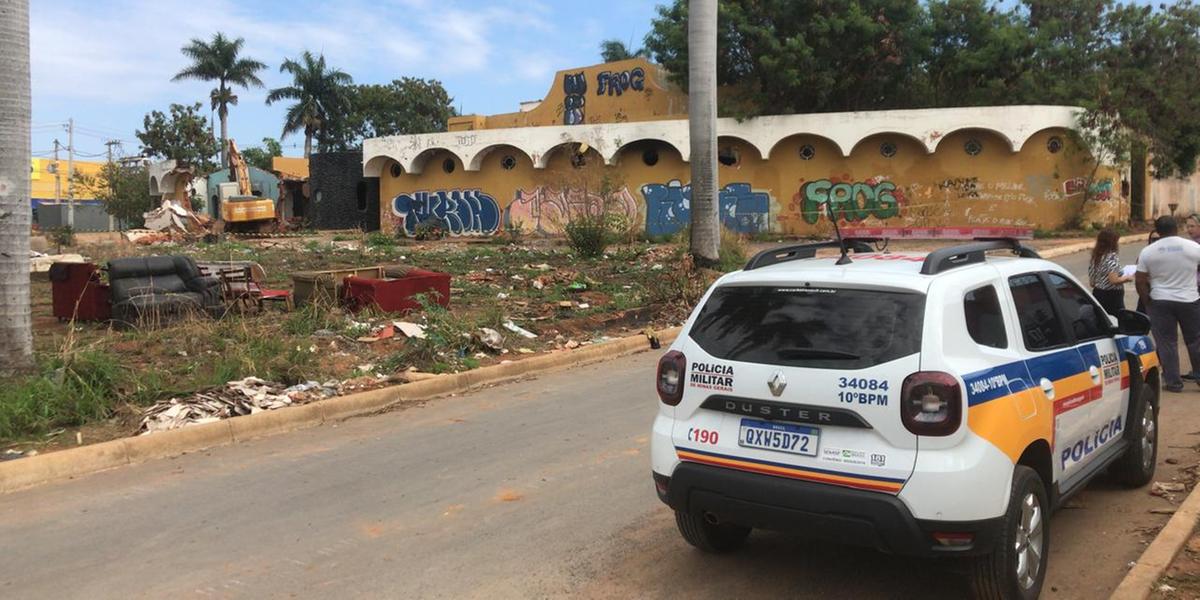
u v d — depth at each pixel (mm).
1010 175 30328
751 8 32438
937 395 3576
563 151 36156
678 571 4594
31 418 7176
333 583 4531
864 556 4727
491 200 38000
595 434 7492
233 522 5480
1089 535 4957
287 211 51750
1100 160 29719
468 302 14672
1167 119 33344
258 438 7613
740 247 20250
